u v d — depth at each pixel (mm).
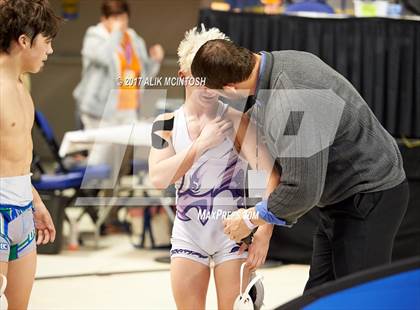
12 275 4855
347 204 4836
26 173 4805
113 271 9125
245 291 4512
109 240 11086
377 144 4754
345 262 4848
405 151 8883
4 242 4629
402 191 4855
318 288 3238
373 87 9406
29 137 4832
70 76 18688
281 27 9297
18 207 4711
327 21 9320
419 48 9461
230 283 4852
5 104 4551
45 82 18688
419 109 9523
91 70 11391
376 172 4734
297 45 9320
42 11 4586
